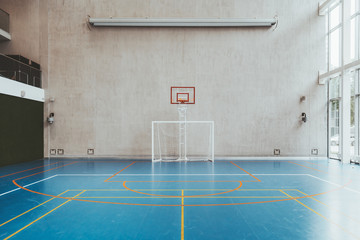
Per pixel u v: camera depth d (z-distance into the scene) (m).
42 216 4.55
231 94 13.10
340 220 4.34
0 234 3.79
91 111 13.14
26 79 12.20
